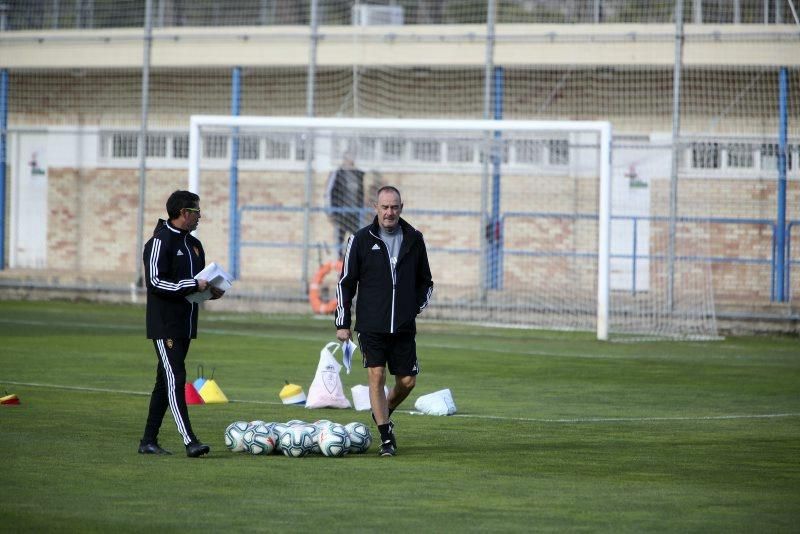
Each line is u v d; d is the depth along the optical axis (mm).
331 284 83000
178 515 22891
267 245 81500
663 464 29625
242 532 21594
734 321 71000
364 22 83062
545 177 80750
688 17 79875
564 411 39688
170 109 88438
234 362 51625
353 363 52656
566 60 77688
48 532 21438
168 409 37781
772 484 27047
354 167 81188
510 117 80875
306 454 29953
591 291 77688
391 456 30219
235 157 80250
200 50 84438
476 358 56031
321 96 84750
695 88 77188
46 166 92000
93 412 36750
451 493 25484
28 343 57031
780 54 73250
